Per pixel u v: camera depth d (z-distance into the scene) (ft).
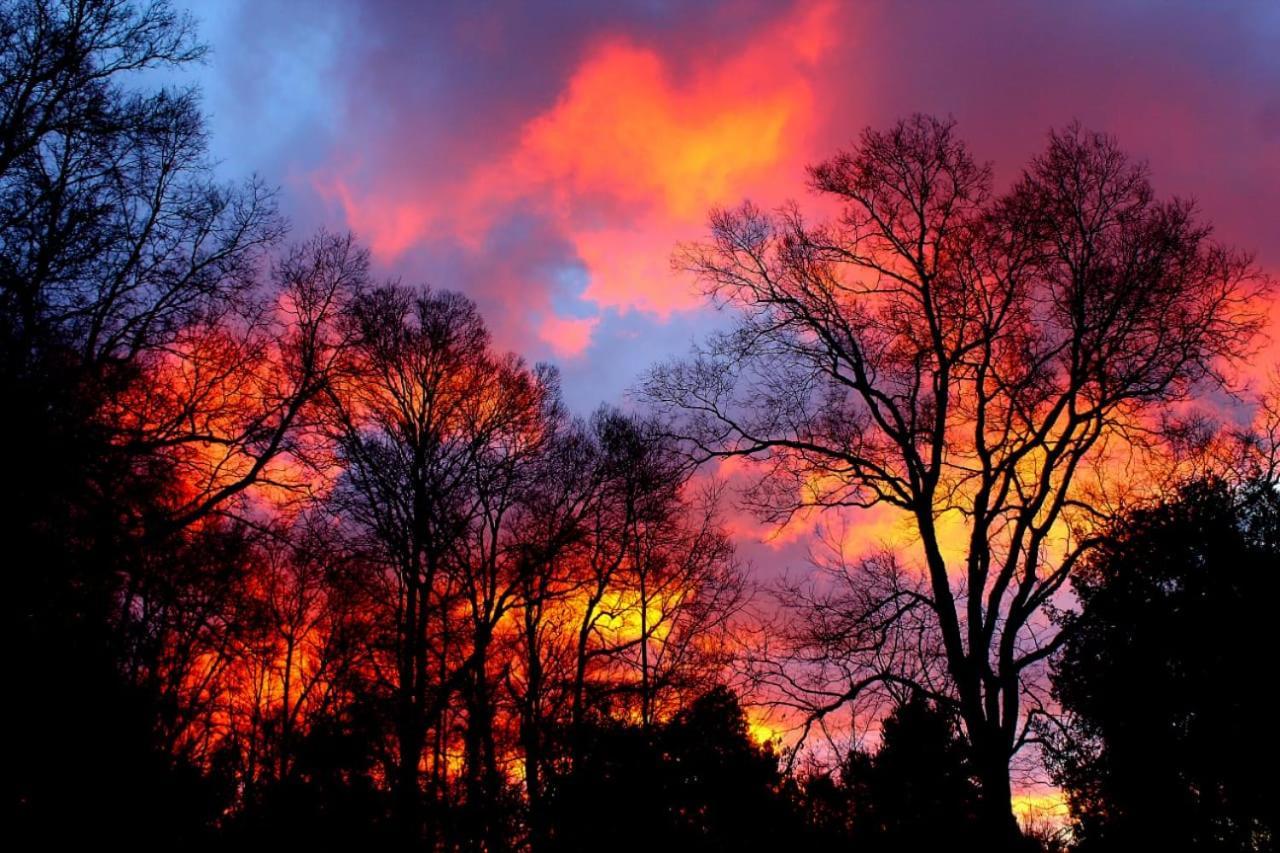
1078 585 57.98
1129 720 57.11
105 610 40.22
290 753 69.82
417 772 66.28
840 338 56.59
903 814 61.57
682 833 64.49
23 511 36.11
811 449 55.72
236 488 49.67
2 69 44.39
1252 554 54.08
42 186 43.47
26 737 37.06
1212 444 55.83
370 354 71.26
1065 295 51.55
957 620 50.65
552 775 65.92
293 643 72.79
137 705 43.68
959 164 54.39
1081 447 50.90
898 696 50.57
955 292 53.83
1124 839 57.77
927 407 56.39
